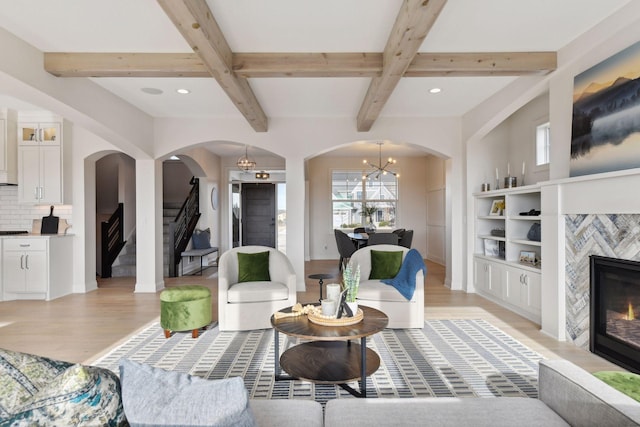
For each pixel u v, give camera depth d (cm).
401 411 142
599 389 128
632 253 271
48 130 571
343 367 264
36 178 565
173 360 306
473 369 285
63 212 592
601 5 280
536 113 522
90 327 399
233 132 579
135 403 90
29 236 531
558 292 347
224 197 979
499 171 577
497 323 405
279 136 580
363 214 997
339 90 459
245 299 381
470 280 568
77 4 271
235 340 354
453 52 357
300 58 352
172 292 371
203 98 484
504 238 491
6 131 551
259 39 327
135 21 296
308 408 145
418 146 594
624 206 271
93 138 588
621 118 277
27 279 530
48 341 354
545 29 316
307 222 984
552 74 366
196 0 252
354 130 581
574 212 326
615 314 291
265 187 1088
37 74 341
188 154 741
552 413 140
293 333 245
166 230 845
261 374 280
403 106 528
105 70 352
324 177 1009
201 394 91
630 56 271
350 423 133
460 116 584
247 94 426
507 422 134
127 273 736
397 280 401
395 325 383
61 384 87
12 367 100
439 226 912
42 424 82
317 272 783
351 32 315
